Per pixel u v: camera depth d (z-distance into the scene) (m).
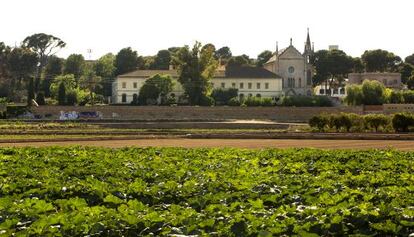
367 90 132.25
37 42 197.62
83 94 141.75
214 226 12.83
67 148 38.19
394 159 31.09
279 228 12.40
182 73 146.75
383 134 69.69
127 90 166.00
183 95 148.75
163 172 23.42
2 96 163.25
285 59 177.25
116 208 16.41
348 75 195.25
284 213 14.16
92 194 18.28
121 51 198.38
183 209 15.13
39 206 15.19
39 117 114.50
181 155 33.09
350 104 132.75
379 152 35.81
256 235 12.24
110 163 27.19
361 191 18.41
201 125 95.25
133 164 26.86
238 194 17.44
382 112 120.19
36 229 12.38
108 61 197.12
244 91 171.00
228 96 158.12
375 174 23.42
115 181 20.81
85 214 14.09
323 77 195.38
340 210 14.18
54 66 191.50
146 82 148.88
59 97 133.62
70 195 18.44
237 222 12.93
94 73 189.12
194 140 62.00
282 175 23.05
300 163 27.31
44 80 170.25
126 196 18.02
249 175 22.39
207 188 19.12
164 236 12.05
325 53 195.75
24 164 26.89
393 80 185.75
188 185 19.08
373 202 16.61
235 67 176.38
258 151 35.91
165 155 33.16
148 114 121.25
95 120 103.19
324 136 66.00
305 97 137.62
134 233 12.69
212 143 56.12
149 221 13.09
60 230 12.57
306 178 21.81
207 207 15.14
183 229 12.52
